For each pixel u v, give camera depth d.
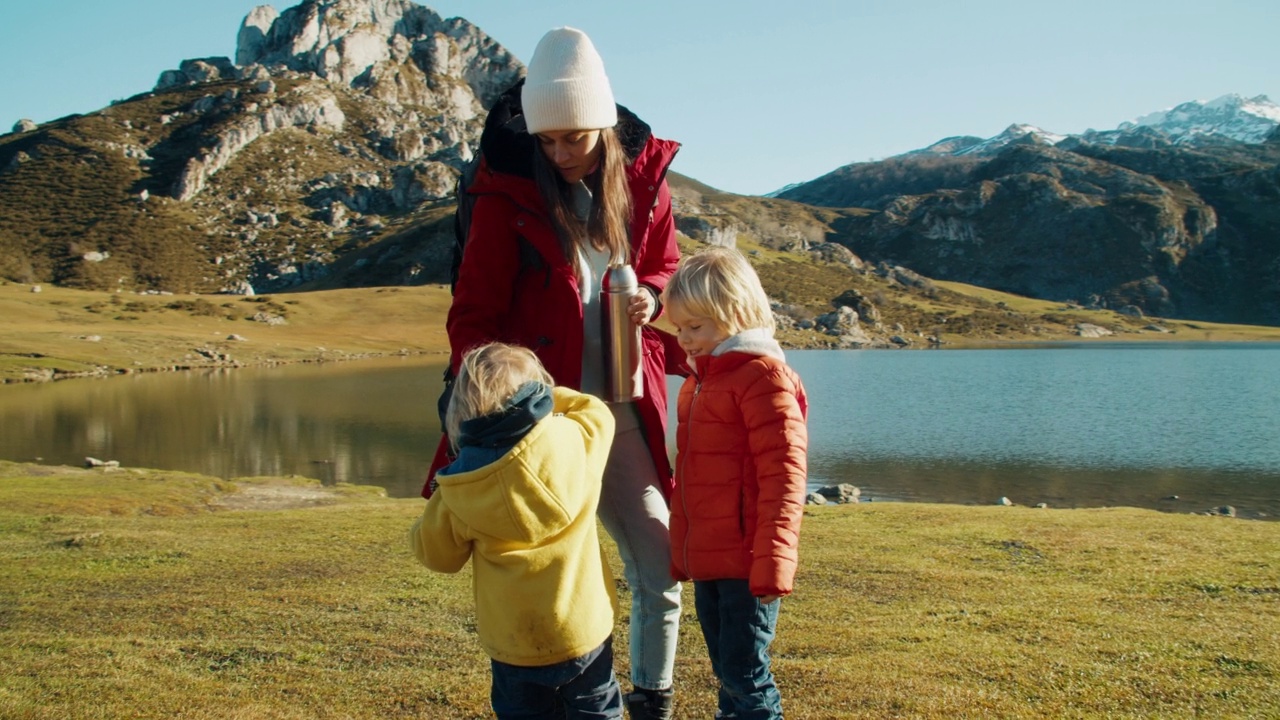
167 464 33.47
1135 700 4.42
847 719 4.30
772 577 3.08
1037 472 31.55
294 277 176.75
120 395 59.97
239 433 42.47
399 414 50.00
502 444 3.09
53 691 5.07
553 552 3.18
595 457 3.28
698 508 3.44
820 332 147.25
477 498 3.10
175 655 5.78
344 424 45.81
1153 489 28.45
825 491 24.27
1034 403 54.69
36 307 112.38
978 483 29.42
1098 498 26.94
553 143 3.44
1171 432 41.59
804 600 6.90
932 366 90.38
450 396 3.52
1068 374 78.75
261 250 184.62
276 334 113.44
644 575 3.73
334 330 119.56
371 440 40.28
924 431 42.09
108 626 6.60
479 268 3.57
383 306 135.25
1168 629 5.63
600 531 11.12
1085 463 33.38
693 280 3.45
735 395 3.35
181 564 8.99
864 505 12.82
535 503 3.09
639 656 3.75
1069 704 4.39
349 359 98.81
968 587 7.13
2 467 21.50
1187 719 4.18
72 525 11.72
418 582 7.90
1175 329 182.88
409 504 15.92
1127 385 67.00
